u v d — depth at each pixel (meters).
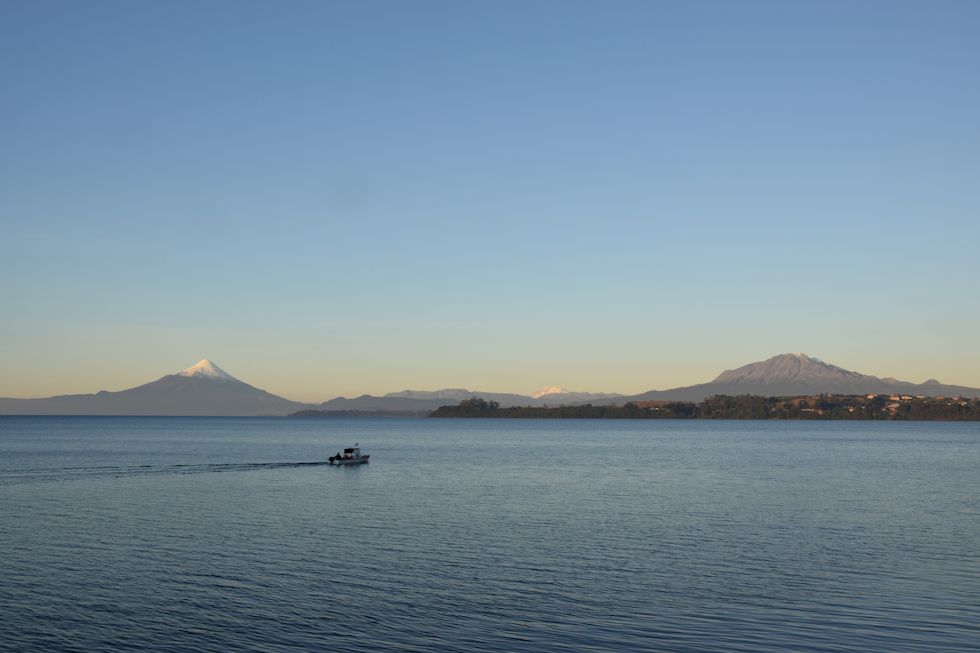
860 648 27.53
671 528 50.72
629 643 28.11
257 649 27.47
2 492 69.06
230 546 44.22
